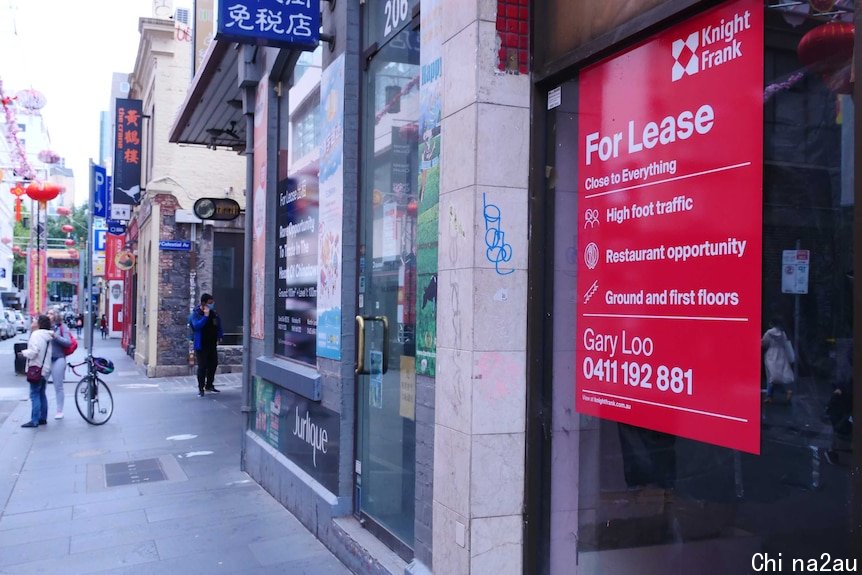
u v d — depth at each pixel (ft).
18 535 19.79
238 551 18.16
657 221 9.43
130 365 72.95
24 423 37.83
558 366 11.48
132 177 72.38
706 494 8.59
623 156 10.12
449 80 12.41
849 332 6.89
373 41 17.49
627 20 9.95
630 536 9.90
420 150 14.15
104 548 18.60
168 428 36.45
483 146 11.58
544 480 11.67
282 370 21.86
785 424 7.54
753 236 7.98
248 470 26.58
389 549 15.58
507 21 11.85
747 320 8.04
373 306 17.10
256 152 27.04
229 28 17.89
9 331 148.66
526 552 11.74
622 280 10.07
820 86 7.28
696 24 8.86
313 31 18.66
